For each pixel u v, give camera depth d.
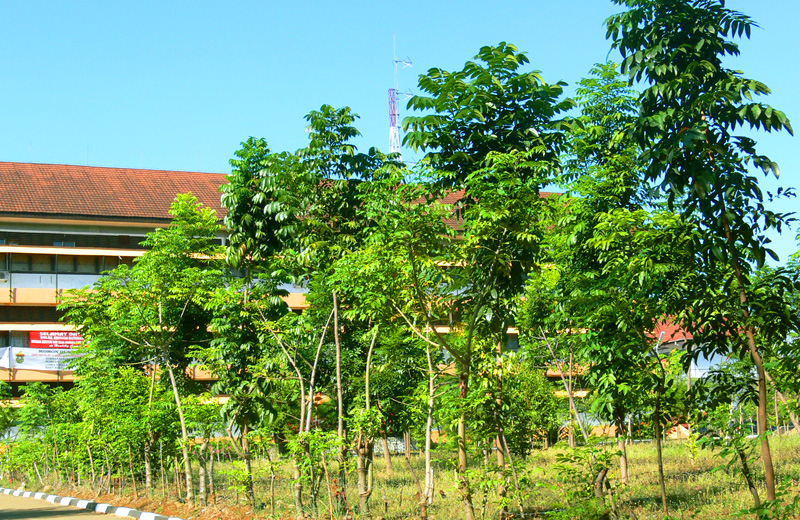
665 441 27.12
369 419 12.88
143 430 18.36
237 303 15.47
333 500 13.01
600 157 13.97
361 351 16.56
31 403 28.88
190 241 18.47
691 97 7.91
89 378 20.52
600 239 9.28
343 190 13.84
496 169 9.84
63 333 43.75
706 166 7.62
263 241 15.39
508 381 11.66
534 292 15.73
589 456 9.62
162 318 18.12
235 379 15.54
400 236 9.94
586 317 10.83
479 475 9.92
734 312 7.57
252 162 15.41
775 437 23.81
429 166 10.46
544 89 10.73
